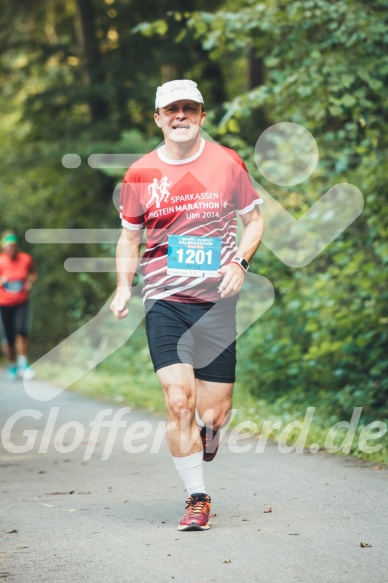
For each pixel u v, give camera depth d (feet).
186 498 44.42
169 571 31.65
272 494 44.04
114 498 44.70
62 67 166.91
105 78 156.56
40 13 179.83
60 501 44.24
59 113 160.25
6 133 182.09
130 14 158.10
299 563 31.89
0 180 182.29
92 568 32.48
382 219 67.31
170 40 148.87
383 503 41.06
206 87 155.53
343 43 68.90
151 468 52.65
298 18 67.56
